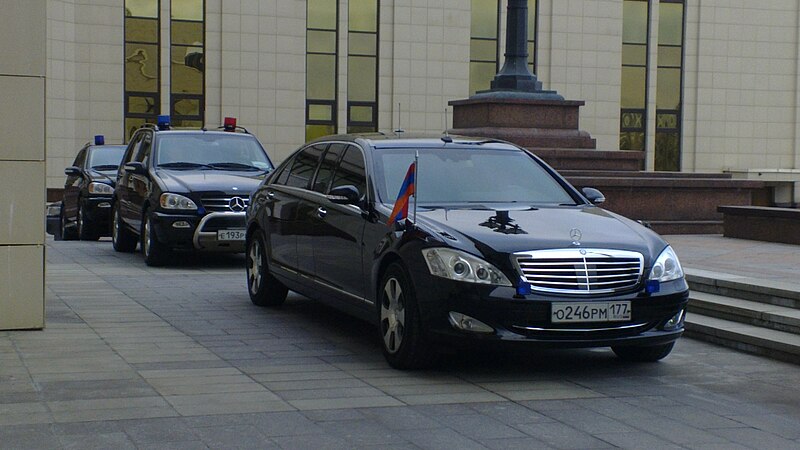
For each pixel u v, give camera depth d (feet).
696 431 21.44
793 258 47.78
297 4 117.08
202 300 39.01
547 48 123.75
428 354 26.32
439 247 25.66
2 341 29.89
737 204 68.85
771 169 131.64
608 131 126.00
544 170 32.04
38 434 20.18
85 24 111.65
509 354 29.48
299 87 117.39
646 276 26.08
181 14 114.73
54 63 109.09
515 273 25.16
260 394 23.85
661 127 129.08
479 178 30.81
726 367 28.40
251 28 115.85
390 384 25.23
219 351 29.09
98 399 23.07
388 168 30.45
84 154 72.28
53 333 31.35
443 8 120.67
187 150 53.62
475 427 21.33
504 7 122.93
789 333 30.71
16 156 30.86
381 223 28.19
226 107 115.55
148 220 50.57
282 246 34.99
